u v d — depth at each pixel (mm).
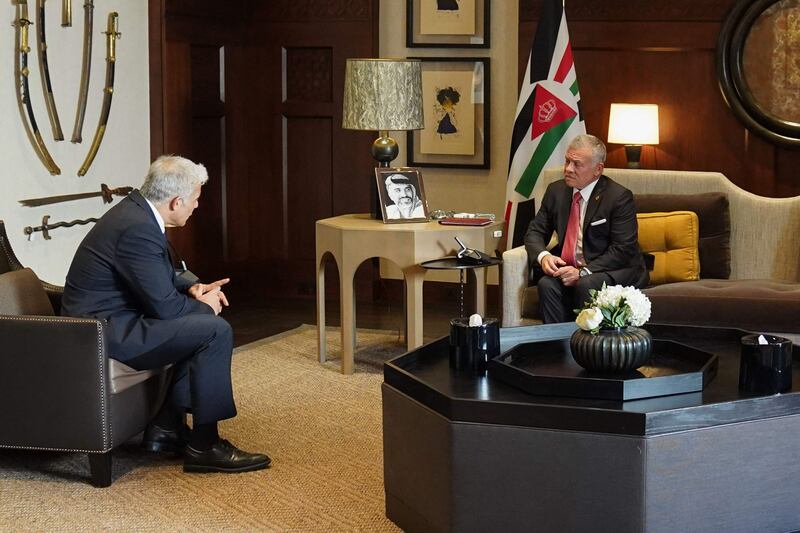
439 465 2791
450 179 6906
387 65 4938
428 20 6781
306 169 6988
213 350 3576
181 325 3559
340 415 4297
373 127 4965
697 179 5016
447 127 6844
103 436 3432
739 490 2713
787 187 6168
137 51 6012
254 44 6949
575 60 6395
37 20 5133
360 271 6992
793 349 3318
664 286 4602
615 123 6164
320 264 5109
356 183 6914
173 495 3406
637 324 3057
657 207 4953
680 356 3279
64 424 3445
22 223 5094
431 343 3377
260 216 7090
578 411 2631
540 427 2666
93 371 3408
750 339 3002
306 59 6898
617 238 4645
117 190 5770
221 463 3607
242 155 7031
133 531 3109
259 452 3824
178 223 3723
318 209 7000
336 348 5555
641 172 5098
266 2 6895
